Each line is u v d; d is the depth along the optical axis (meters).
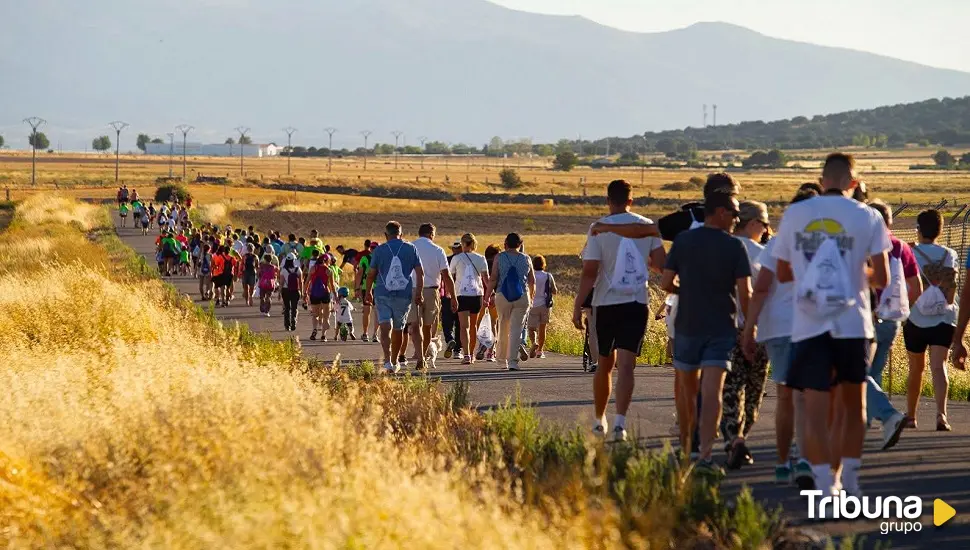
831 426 28.44
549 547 18.09
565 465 25.95
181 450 23.98
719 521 23.56
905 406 44.38
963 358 34.28
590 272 33.81
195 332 57.03
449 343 64.25
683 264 29.73
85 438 26.00
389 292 52.66
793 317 26.34
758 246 32.12
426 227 56.88
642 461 24.95
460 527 18.08
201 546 18.62
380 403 37.53
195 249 139.12
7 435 26.38
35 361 43.09
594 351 36.97
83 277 72.88
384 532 18.03
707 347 29.38
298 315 94.44
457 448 29.66
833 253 24.84
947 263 36.97
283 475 21.39
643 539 21.11
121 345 43.47
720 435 36.06
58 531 22.00
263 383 32.22
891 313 33.75
